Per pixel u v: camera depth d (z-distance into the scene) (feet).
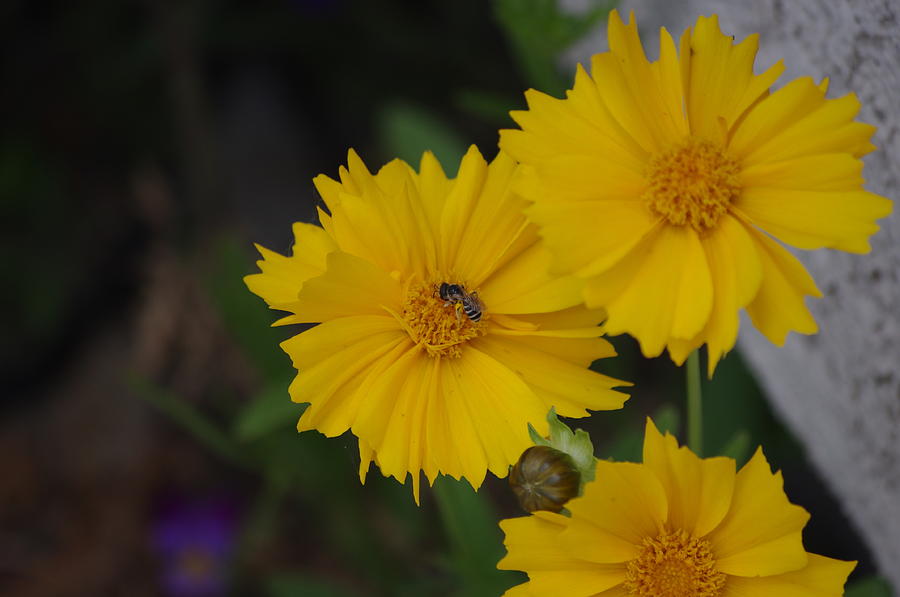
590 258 1.05
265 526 1.82
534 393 1.11
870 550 1.41
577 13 1.64
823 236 1.04
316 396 1.10
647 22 1.53
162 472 2.02
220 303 1.53
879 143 1.20
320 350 1.10
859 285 1.27
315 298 1.10
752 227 1.06
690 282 1.05
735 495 1.07
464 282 1.13
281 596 1.59
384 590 1.66
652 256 1.06
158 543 1.93
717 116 1.07
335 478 1.61
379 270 1.10
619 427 1.76
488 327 1.13
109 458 2.06
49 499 2.03
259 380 1.95
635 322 1.04
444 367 1.13
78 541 1.97
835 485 1.44
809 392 1.41
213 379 1.99
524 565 1.08
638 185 1.07
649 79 1.08
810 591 1.07
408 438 1.11
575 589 1.08
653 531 1.08
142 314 2.05
